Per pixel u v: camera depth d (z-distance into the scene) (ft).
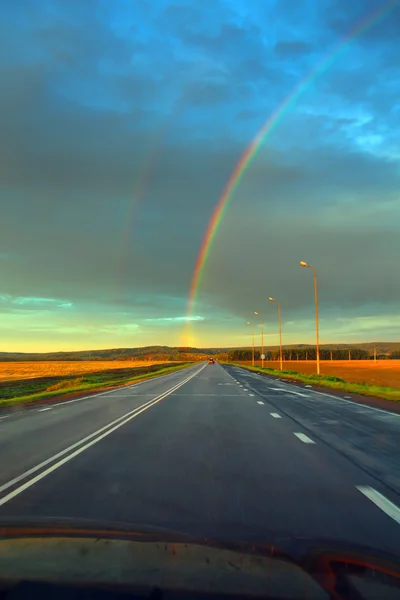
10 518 19.34
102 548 14.66
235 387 118.93
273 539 16.69
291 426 49.49
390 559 14.84
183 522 18.89
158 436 43.29
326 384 122.11
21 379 216.95
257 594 11.53
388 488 24.95
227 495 23.41
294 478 27.12
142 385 132.77
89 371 302.04
